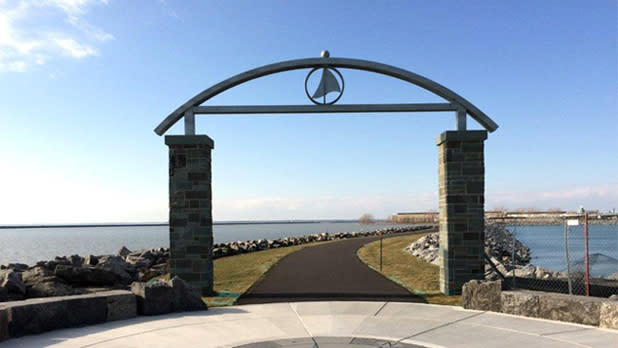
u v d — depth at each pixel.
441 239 11.32
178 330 7.43
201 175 11.23
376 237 41.00
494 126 11.05
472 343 6.58
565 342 6.54
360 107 11.34
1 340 6.70
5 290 11.73
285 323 7.93
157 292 8.65
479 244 10.80
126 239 109.19
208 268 11.16
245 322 8.02
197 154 11.24
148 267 21.47
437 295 10.73
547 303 7.97
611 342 6.50
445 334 7.10
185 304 8.93
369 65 11.25
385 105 11.33
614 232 50.81
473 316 8.31
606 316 7.28
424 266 16.83
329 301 10.01
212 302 10.09
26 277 13.21
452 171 10.94
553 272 13.90
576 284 11.34
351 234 49.69
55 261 19.22
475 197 10.87
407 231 53.69
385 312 8.78
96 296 8.01
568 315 7.71
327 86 11.39
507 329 7.32
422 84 11.27
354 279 13.55
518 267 16.58
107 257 19.09
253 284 12.82
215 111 11.38
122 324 7.84
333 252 24.70
